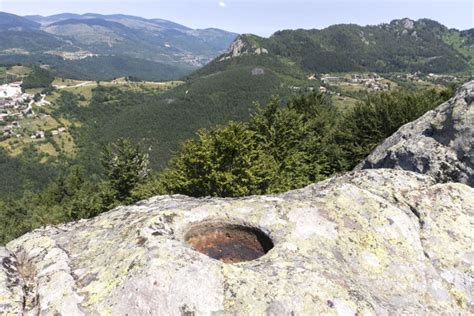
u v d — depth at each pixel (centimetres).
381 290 445
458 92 1182
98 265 427
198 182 1769
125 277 381
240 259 524
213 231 527
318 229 497
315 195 611
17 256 502
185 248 407
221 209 540
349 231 507
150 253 396
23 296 405
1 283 414
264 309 360
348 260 469
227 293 371
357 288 410
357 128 2641
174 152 2173
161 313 350
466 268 503
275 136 2400
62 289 397
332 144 2678
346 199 570
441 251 522
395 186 670
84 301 377
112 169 3703
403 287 457
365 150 2527
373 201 572
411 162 1193
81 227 570
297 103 3341
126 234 484
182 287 363
